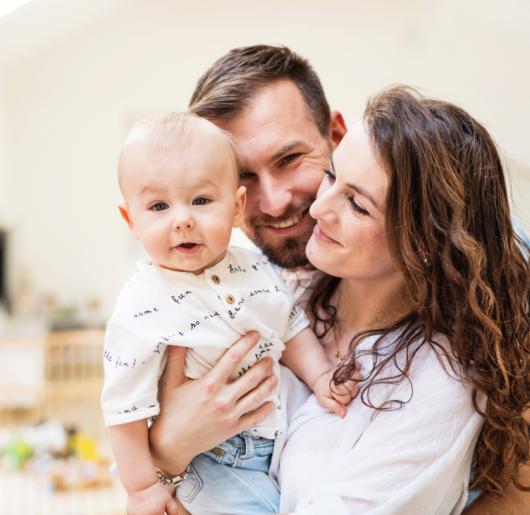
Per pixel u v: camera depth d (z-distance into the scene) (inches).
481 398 42.2
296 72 54.6
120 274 242.2
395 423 41.4
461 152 41.0
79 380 189.9
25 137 235.6
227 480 45.6
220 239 43.2
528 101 170.2
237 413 42.7
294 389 48.4
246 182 53.7
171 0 234.7
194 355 43.8
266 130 51.5
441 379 41.8
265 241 54.6
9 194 234.8
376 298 47.1
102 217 240.8
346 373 44.4
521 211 57.6
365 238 42.1
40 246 239.0
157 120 44.1
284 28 238.7
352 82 240.8
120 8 231.9
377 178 40.9
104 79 236.5
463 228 40.7
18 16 165.0
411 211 40.7
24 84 233.1
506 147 159.6
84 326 212.7
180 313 42.9
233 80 52.7
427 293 41.7
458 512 44.1
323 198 43.5
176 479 44.7
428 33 229.0
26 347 184.9
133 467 42.4
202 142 43.2
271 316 45.8
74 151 238.1
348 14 238.5
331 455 43.3
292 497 43.5
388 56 238.7
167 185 42.2
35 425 158.1
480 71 190.4
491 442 43.3
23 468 130.5
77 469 123.1
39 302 234.1
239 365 44.8
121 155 43.8
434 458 40.4
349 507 40.0
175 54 237.5
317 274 53.1
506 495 45.3
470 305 40.3
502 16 180.7
